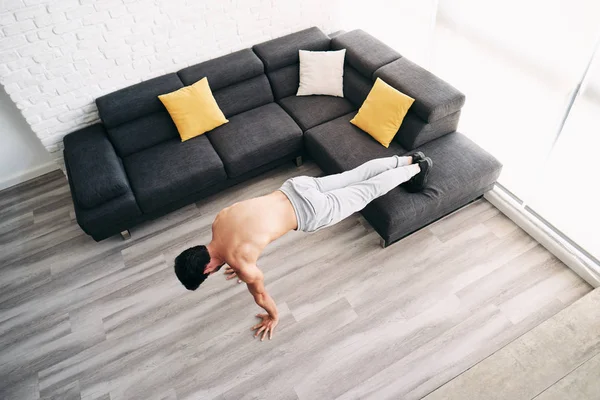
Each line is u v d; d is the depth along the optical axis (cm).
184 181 307
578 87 233
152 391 241
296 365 244
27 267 309
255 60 352
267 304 233
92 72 321
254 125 340
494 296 265
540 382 215
